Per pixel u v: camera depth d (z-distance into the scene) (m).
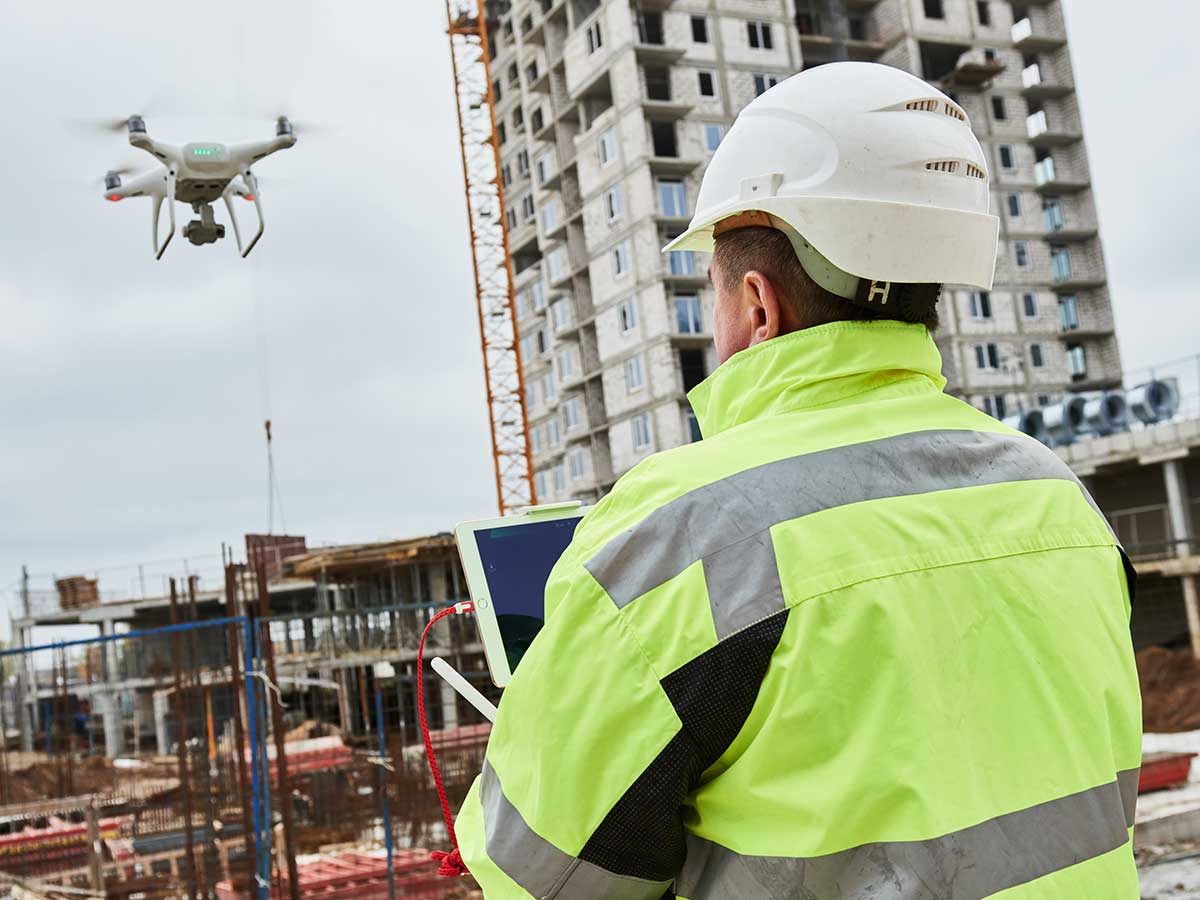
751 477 1.16
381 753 9.62
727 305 1.38
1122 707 1.23
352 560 32.09
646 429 43.16
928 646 1.10
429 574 35.59
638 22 44.00
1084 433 31.06
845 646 1.08
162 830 11.14
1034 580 1.19
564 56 47.78
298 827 11.07
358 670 25.39
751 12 44.97
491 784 1.20
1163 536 30.12
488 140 54.84
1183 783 9.96
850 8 48.81
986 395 44.69
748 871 1.09
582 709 1.12
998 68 46.47
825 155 1.30
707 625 1.09
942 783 1.05
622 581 1.14
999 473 1.26
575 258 48.41
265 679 8.28
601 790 1.10
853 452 1.19
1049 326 46.84
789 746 1.07
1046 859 1.07
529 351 57.66
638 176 42.75
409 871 8.44
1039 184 48.44
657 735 1.09
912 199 1.29
